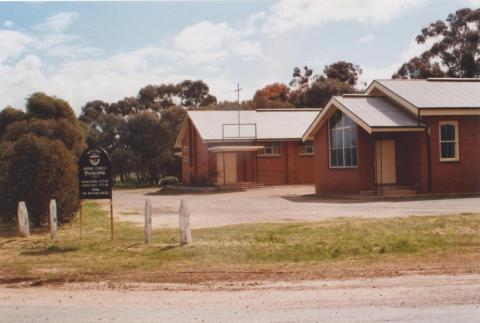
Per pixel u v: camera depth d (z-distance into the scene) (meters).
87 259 12.30
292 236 13.90
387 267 10.30
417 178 27.61
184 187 43.72
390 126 26.69
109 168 15.27
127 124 64.38
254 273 10.24
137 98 93.69
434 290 8.43
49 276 10.60
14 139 30.98
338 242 12.93
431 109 27.06
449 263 10.45
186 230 13.52
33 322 7.49
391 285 8.86
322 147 31.52
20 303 8.55
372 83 31.42
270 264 11.12
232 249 12.55
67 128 32.75
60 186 18.80
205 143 43.25
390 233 13.82
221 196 34.75
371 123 26.75
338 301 8.01
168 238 14.43
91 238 15.27
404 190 27.58
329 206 23.56
